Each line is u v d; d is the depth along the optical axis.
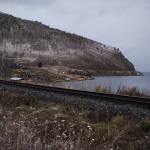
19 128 3.65
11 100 8.16
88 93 9.80
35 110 6.85
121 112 6.36
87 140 4.12
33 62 171.75
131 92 10.61
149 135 4.64
